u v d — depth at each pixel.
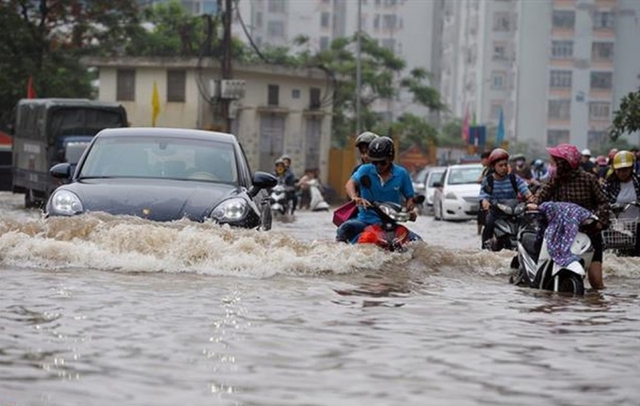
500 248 30.67
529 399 10.88
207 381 11.24
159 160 26.09
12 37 99.06
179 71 102.75
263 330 14.48
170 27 120.00
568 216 21.59
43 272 20.00
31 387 10.71
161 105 103.31
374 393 10.93
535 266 22.02
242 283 19.52
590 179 22.36
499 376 11.96
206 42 102.62
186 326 14.55
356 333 14.53
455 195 64.56
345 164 115.25
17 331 13.75
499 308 17.97
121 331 14.00
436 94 150.38
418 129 146.38
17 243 21.50
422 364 12.50
